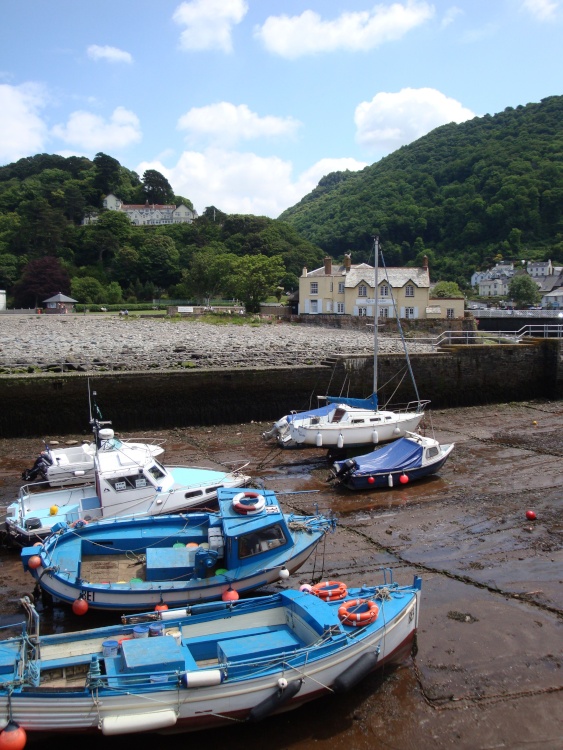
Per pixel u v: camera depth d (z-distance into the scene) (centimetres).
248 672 739
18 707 671
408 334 4366
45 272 8188
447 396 2819
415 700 817
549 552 1249
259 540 1022
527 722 779
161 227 11544
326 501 1555
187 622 829
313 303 5897
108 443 1405
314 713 794
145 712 697
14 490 1638
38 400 2216
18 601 1076
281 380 2509
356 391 2659
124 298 9044
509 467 1830
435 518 1435
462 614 1020
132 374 2300
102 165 13788
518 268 12756
